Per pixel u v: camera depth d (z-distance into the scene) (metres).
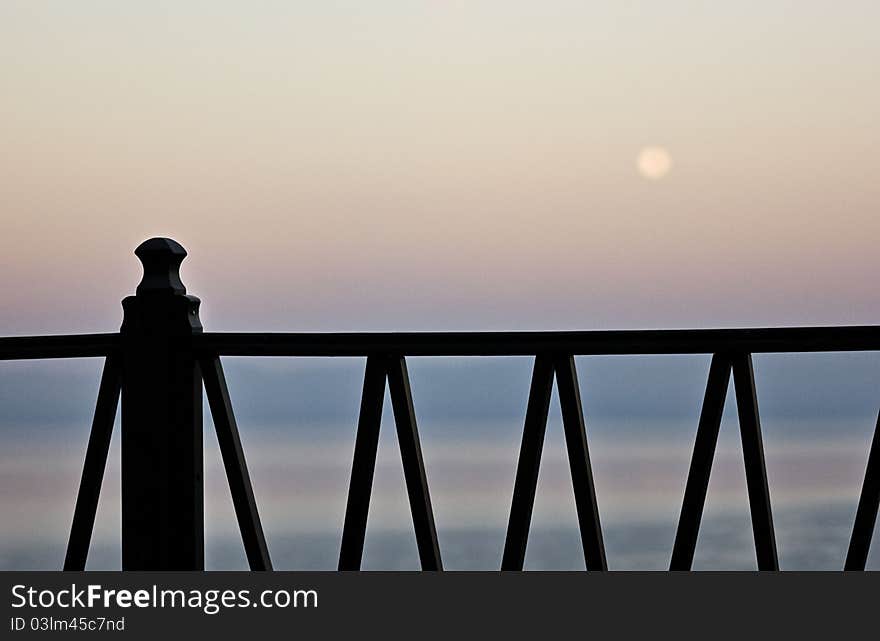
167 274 7.72
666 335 6.69
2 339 7.82
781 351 6.52
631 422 63.81
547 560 35.66
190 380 7.58
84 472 7.72
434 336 7.05
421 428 66.25
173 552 7.63
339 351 7.24
